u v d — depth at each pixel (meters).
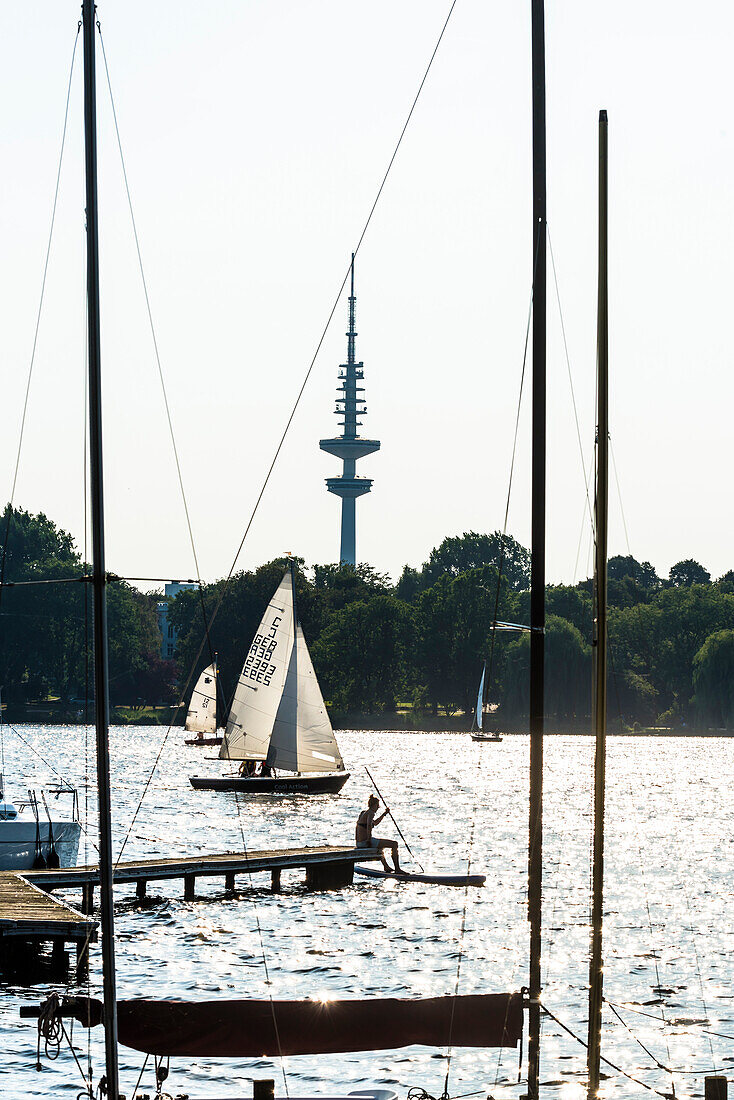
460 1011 20.25
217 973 37.88
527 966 39.50
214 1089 27.06
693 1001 35.56
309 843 70.19
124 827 76.94
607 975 38.62
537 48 21.56
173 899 51.00
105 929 19.59
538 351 21.50
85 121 20.52
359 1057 29.62
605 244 22.27
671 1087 27.89
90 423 20.27
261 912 48.25
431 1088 27.42
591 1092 21.11
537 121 21.67
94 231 20.50
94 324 20.45
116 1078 19.47
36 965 36.12
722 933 45.44
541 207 21.69
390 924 46.12
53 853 50.00
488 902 51.31
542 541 21.27
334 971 38.47
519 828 82.12
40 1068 27.94
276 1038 20.08
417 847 70.00
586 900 52.19
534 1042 20.41
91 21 20.42
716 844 74.81
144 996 34.97
